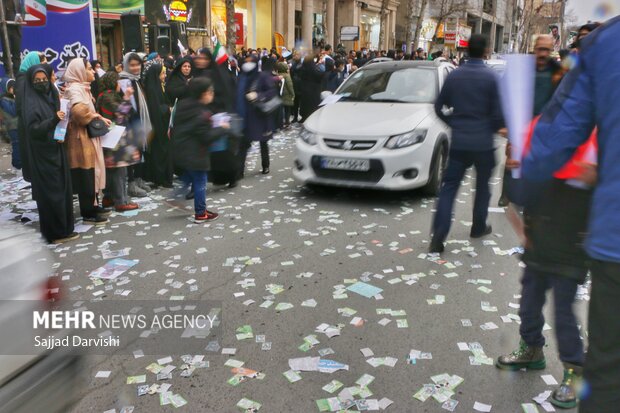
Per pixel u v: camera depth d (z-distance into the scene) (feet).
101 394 9.58
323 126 21.59
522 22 136.46
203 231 18.45
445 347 11.00
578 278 8.06
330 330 11.63
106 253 16.33
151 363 10.51
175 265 15.40
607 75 5.26
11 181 26.37
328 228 18.60
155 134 23.82
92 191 19.15
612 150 5.33
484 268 15.11
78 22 24.22
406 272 14.85
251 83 25.35
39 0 23.45
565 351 8.68
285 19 89.20
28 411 6.78
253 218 19.89
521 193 7.49
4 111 25.55
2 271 7.34
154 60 31.45
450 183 15.80
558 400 9.01
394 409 9.10
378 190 23.68
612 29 5.27
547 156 5.92
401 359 10.58
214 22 74.02
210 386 9.80
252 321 12.16
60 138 16.33
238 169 25.20
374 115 21.62
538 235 8.12
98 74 24.89
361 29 115.24
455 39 119.75
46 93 16.57
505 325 11.89
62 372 7.26
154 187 25.00
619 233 5.32
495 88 14.74
